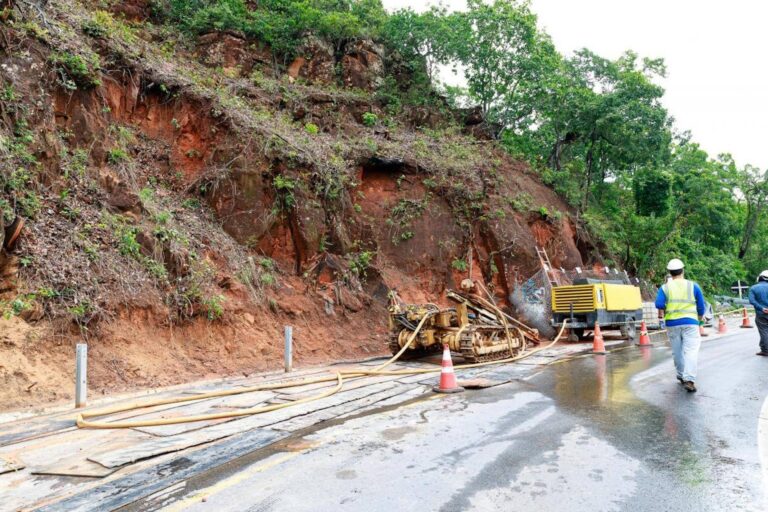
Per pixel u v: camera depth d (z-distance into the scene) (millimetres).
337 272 15703
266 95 19375
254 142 15578
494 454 5184
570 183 28031
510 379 9953
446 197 20938
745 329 21828
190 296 11320
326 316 14555
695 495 4070
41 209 10195
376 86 24359
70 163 11438
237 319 12117
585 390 8609
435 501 4004
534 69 26891
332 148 18453
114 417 6906
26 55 11242
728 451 5191
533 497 4070
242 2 22969
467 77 28000
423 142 22312
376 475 4609
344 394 8531
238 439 5867
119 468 4879
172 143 15109
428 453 5242
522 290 20703
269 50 22375
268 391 8836
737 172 49031
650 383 9125
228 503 4008
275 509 3885
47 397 7852
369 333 15227
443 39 26391
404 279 18375
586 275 23531
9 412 7105
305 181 16188
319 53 23344
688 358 8336
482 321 13578
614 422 6402
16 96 10531
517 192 24078
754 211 50094
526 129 29719
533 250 21828
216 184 14633
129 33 16375
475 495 4121
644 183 31891
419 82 26453
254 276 13570
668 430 5992
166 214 12531
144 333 10211
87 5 17703
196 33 20891
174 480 4547
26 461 5074
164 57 17375
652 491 4168
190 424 6559
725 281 40750
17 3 12031
